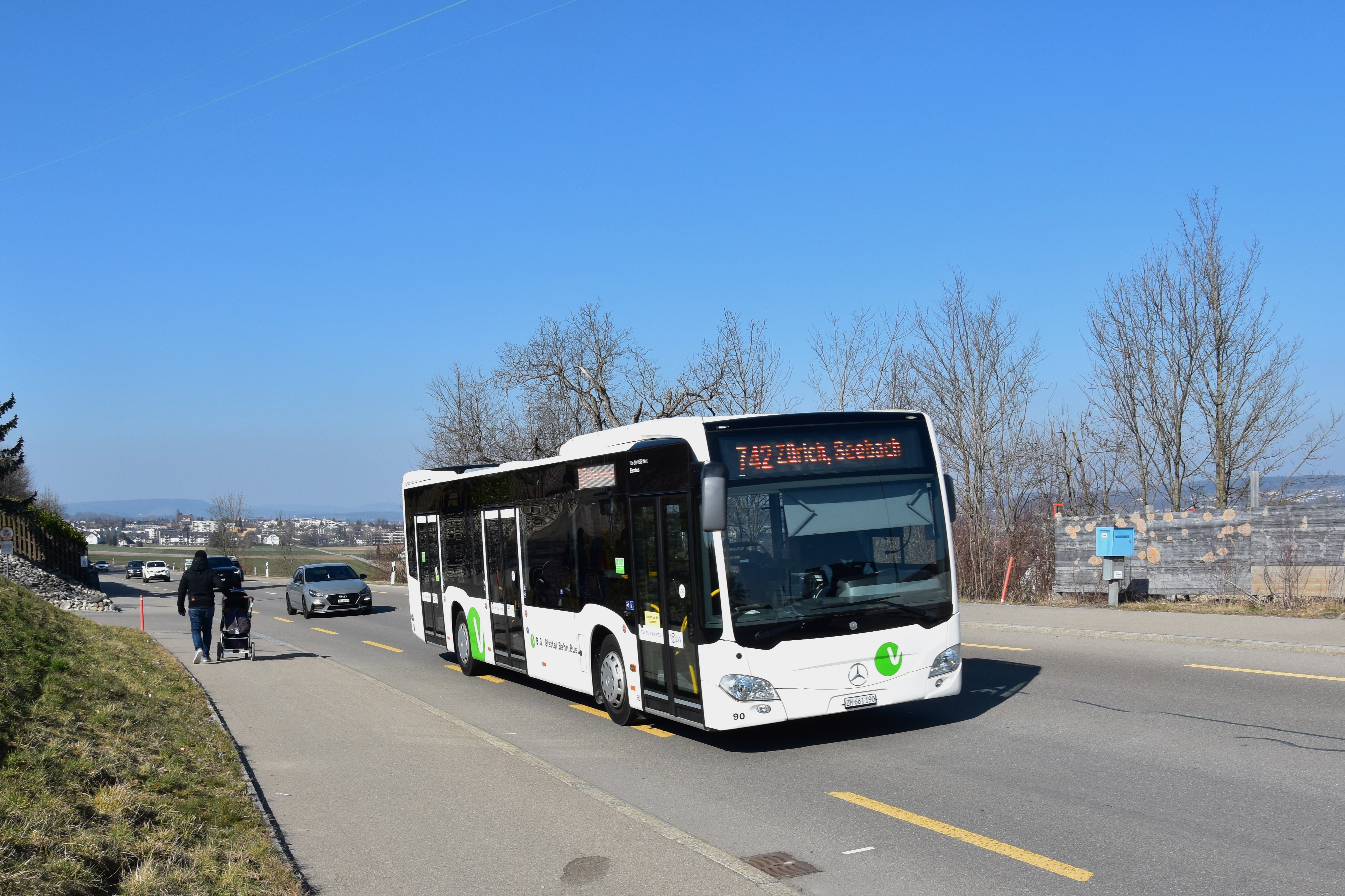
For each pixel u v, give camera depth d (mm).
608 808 7473
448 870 6199
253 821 7109
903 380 32062
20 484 97312
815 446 9266
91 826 6062
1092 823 6477
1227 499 25859
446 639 16688
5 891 4809
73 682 10734
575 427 42594
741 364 36219
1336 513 16953
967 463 29516
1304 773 7336
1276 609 16797
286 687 14680
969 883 5551
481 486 14984
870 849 6270
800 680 8773
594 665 11445
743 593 8797
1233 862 5590
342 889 5953
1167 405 27172
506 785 8297
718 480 8344
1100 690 11156
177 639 24094
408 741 10344
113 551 181875
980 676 12680
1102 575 20531
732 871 5953
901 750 8930
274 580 67812
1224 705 9922
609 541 10906
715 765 8906
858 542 9180
